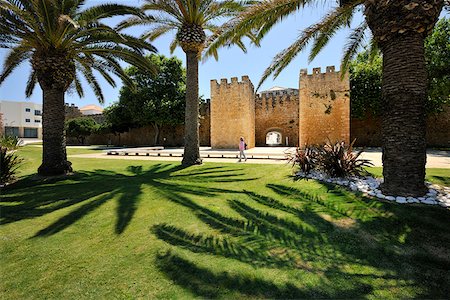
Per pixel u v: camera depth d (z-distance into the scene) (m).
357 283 2.58
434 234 3.56
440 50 13.67
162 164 11.92
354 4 6.32
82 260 3.27
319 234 3.75
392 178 5.14
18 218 4.80
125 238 3.87
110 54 10.38
